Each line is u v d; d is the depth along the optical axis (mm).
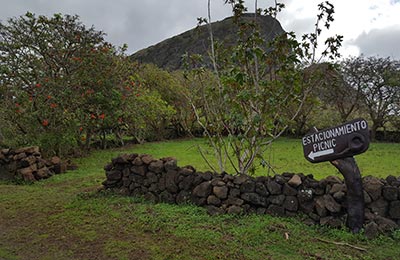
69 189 5574
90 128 9328
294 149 11445
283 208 3750
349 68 15469
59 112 7613
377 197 3385
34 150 6684
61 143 7945
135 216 3914
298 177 3781
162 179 4504
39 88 7754
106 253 3012
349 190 3312
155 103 13266
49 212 4219
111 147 12727
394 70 15023
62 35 8445
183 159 8906
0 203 4676
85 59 8281
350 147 3223
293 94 4410
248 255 2883
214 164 7871
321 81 4711
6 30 8133
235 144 4508
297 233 3309
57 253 3045
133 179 4773
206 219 3746
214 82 5266
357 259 2783
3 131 7871
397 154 9898
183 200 4301
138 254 2971
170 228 3510
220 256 2873
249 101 4316
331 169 7117
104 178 6402
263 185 3871
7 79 7953
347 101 16000
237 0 4648
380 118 15359
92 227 3650
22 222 3896
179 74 16469
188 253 2949
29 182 6156
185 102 15195
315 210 3584
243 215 3820
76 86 8148
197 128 16750
